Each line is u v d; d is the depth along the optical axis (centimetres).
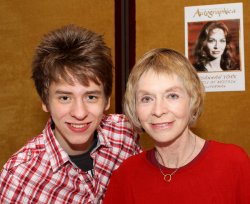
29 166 107
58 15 163
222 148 96
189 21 151
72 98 99
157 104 91
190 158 97
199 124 151
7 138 168
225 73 148
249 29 146
